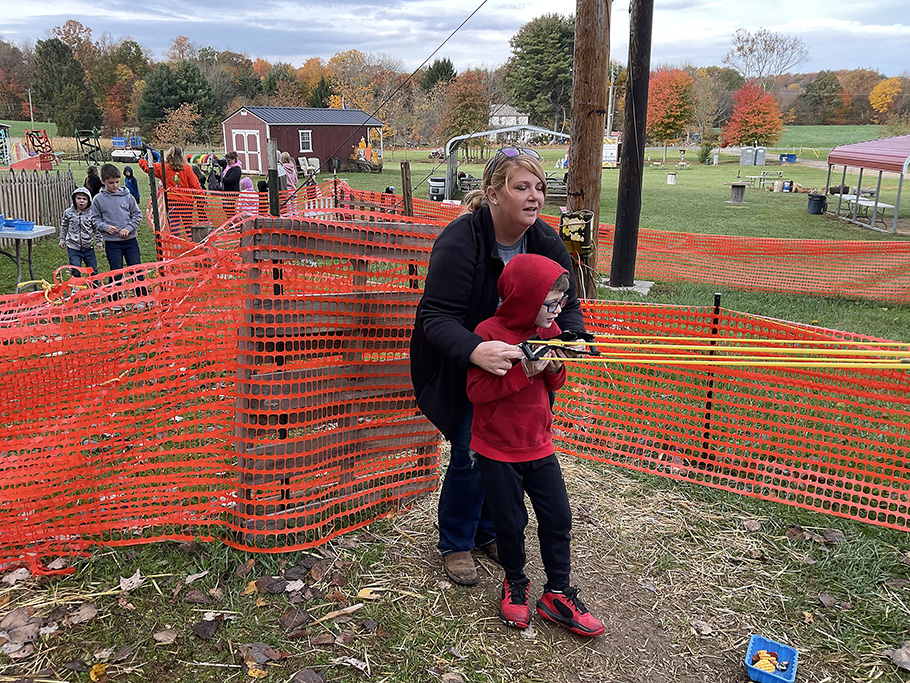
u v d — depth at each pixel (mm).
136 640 2760
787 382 4273
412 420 3809
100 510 3287
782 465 4176
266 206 13805
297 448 3408
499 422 2691
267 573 3197
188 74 74938
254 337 3199
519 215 2705
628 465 4422
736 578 3352
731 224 19359
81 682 2559
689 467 4355
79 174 35531
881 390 4098
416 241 3600
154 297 3305
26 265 11031
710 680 2725
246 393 3252
